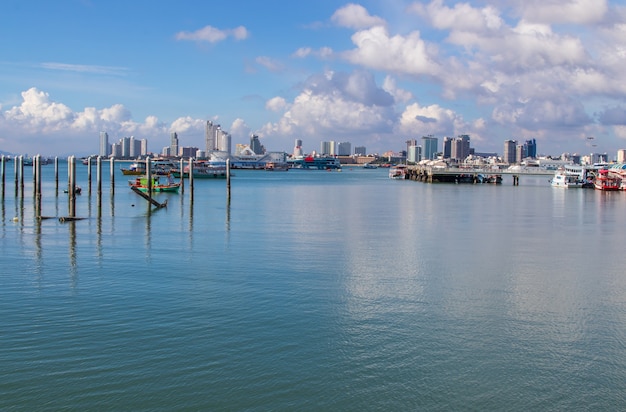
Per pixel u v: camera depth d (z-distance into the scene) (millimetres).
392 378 23453
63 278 37438
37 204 68000
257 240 54781
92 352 25062
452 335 28094
